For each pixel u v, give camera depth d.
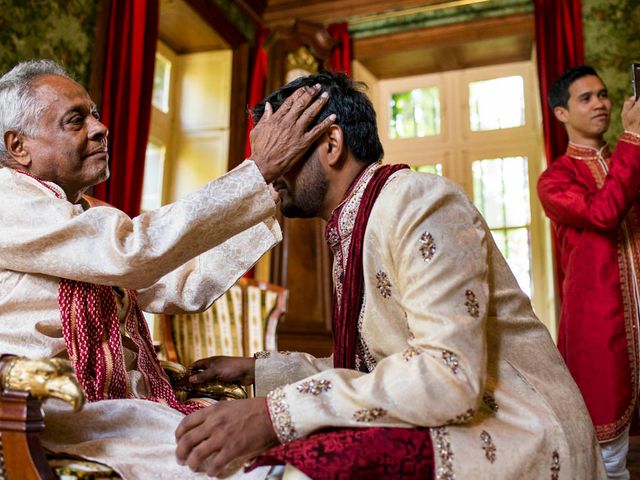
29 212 1.11
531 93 5.40
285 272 4.58
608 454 2.06
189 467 0.88
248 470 0.84
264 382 1.29
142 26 3.82
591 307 2.13
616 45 4.53
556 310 4.33
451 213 0.96
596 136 2.38
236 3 5.07
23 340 1.09
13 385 0.84
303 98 1.13
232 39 5.00
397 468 0.83
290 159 1.11
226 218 1.09
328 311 4.53
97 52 3.56
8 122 1.23
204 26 4.74
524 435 0.90
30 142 1.23
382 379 0.86
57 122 1.23
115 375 1.14
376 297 1.02
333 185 1.14
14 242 1.08
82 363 1.12
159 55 4.90
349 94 1.15
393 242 0.97
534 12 4.83
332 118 1.12
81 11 3.50
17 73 1.26
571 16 4.62
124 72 3.66
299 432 0.86
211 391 1.38
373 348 1.04
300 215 1.19
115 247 1.05
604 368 2.07
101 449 0.97
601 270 2.14
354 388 0.87
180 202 1.09
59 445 0.99
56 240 1.07
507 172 5.37
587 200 2.14
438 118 5.65
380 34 5.34
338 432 0.85
